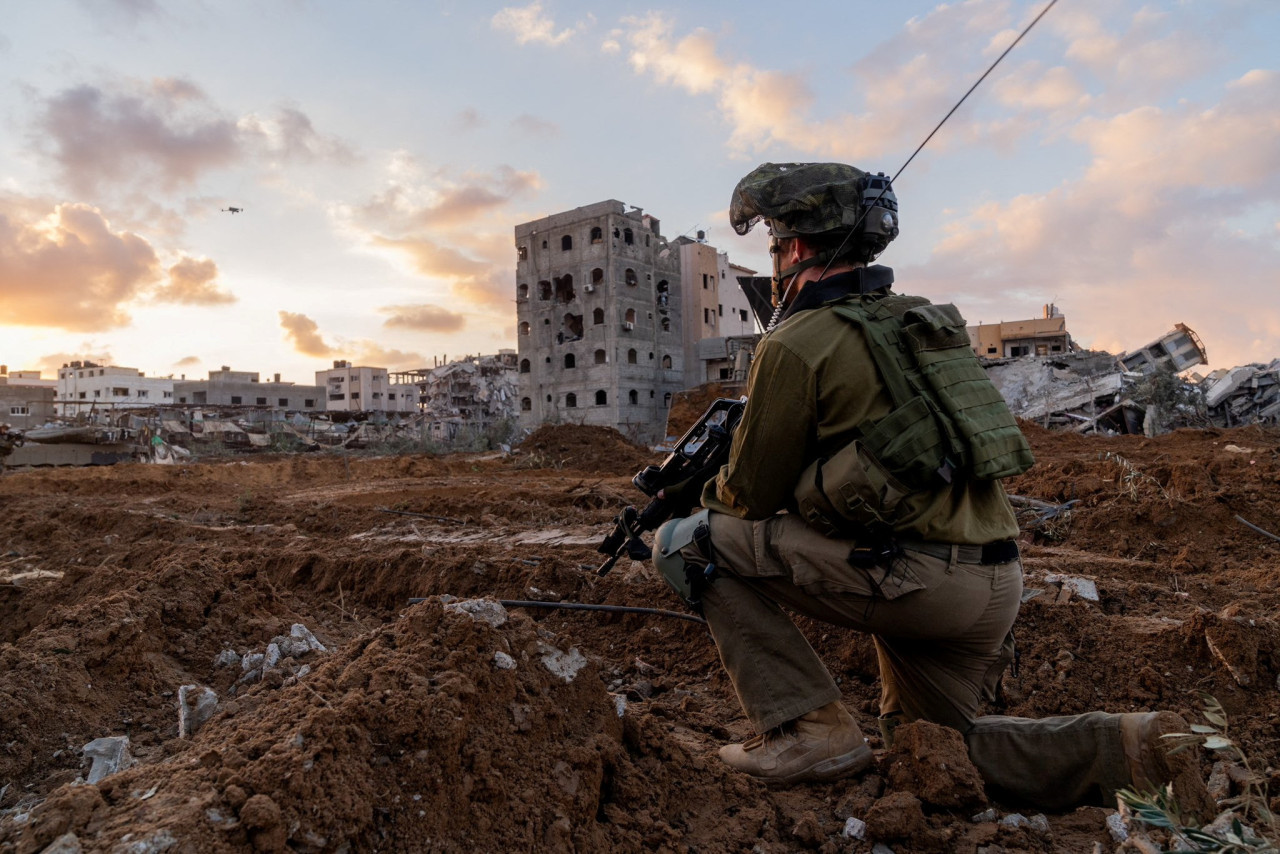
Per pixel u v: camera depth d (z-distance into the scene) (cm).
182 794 194
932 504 234
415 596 559
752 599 275
